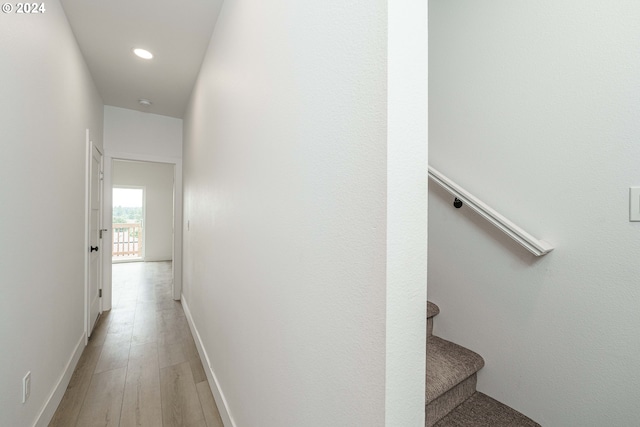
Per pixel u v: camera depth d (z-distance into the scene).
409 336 0.57
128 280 5.35
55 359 1.81
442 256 1.66
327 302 0.72
